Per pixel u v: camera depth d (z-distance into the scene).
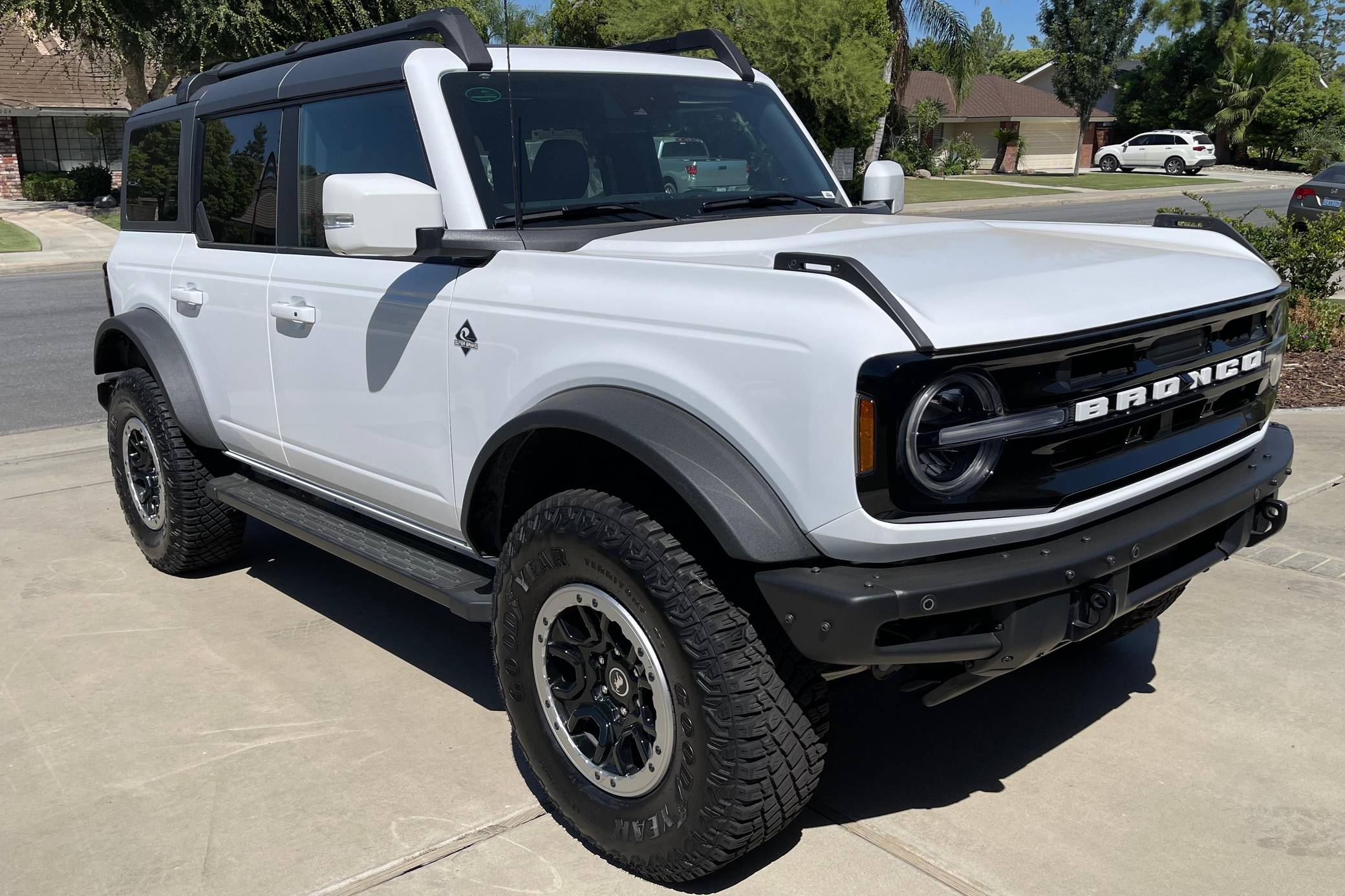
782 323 2.37
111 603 4.62
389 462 3.49
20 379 9.59
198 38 24.45
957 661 2.40
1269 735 3.34
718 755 2.46
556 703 2.86
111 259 5.19
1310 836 2.83
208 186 4.42
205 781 3.20
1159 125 58.28
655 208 3.57
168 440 4.58
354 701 3.70
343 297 3.54
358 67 3.56
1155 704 3.56
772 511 2.40
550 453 3.02
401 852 2.84
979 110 54.97
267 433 4.12
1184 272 2.89
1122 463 2.61
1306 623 4.13
